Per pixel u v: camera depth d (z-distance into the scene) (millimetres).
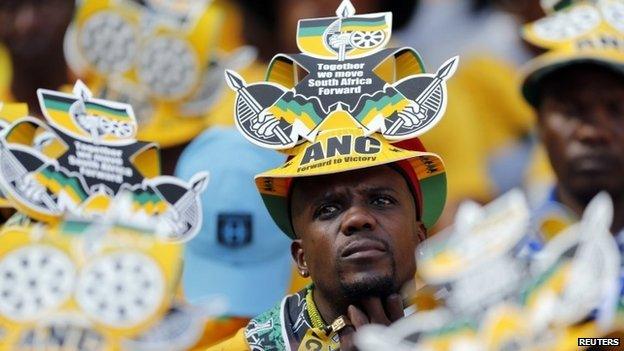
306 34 7457
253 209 10203
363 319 6914
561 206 10266
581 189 10203
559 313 5723
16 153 7484
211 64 10852
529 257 5777
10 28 11367
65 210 7418
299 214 7191
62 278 7145
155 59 10773
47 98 7613
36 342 7090
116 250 7207
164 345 7336
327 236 7039
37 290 7125
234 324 9938
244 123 7293
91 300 7133
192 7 10867
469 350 5762
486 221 5852
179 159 10602
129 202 7504
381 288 6953
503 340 5746
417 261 7094
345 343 7020
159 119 10711
